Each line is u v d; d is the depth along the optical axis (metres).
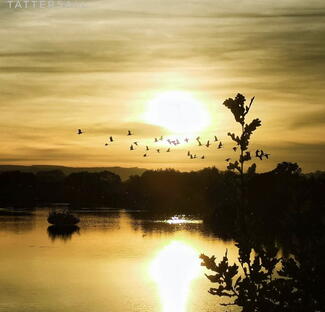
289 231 11.48
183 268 94.25
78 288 78.69
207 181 199.62
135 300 72.12
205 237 134.75
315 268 10.72
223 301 70.88
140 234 144.62
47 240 133.00
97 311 66.56
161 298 73.19
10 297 72.62
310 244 11.04
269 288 10.94
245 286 10.95
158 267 96.00
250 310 10.73
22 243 127.19
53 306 68.44
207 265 11.30
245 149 11.61
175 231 150.00
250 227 11.62
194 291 76.69
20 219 185.88
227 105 11.55
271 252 11.20
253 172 11.70
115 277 87.12
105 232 149.75
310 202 11.80
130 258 106.44
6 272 90.50
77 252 114.19
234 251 111.75
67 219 162.88
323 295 10.62
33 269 93.69
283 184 12.06
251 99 11.51
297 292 10.78
